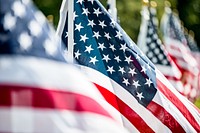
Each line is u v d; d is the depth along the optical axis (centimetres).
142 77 769
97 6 788
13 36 429
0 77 419
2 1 432
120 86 764
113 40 779
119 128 461
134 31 3105
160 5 3092
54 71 435
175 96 785
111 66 772
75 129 434
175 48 1588
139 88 766
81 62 778
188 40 2653
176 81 1291
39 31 438
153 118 759
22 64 425
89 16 786
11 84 420
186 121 776
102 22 786
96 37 782
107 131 451
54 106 429
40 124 423
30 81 424
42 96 426
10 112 418
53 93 431
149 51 1342
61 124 429
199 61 2627
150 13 1396
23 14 435
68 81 439
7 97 418
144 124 758
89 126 443
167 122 762
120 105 759
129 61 773
